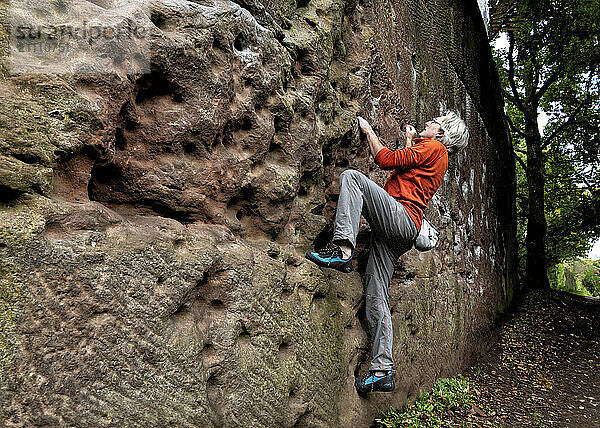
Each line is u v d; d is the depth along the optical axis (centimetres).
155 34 213
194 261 221
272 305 268
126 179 220
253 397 247
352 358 360
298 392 286
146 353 195
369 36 431
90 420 173
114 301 185
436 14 676
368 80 425
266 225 293
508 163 1362
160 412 197
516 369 762
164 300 204
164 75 221
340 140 370
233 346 238
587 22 1393
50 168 177
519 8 1424
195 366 214
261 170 284
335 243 309
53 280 168
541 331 1045
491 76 1071
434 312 550
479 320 809
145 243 201
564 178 1608
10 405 153
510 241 1302
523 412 550
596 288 2766
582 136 1512
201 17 235
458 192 750
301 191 337
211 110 239
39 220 169
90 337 177
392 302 434
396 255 358
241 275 247
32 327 161
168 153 231
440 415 460
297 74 330
